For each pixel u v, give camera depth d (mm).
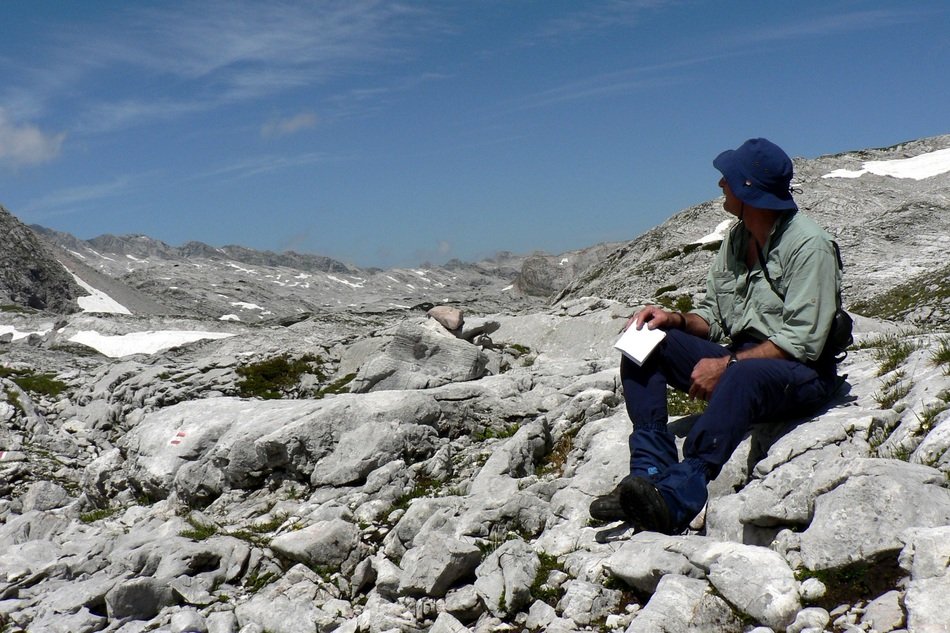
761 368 3115
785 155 3209
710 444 3100
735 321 3357
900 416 3131
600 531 3439
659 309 3402
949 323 15703
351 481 4582
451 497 3982
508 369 8039
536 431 4527
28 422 9398
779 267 3195
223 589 3734
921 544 2451
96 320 27219
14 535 4805
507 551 3316
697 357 3344
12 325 30094
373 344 9688
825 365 3256
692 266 30312
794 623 2535
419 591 3326
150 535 4367
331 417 4848
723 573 2705
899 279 21859
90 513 5336
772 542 2846
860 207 39000
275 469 4859
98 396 10930
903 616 2416
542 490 3922
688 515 3104
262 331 15719
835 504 2682
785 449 3105
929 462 2832
